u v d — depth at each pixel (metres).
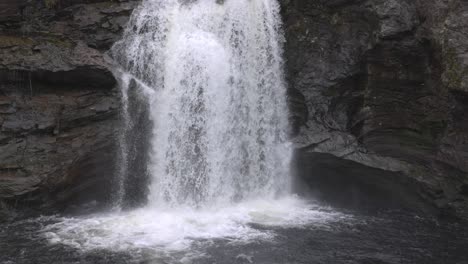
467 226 15.50
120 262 12.11
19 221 14.84
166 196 16.58
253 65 18.17
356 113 17.94
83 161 15.70
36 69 15.57
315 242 13.71
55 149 15.48
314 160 17.45
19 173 14.90
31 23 17.19
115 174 16.44
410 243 13.94
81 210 16.05
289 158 17.78
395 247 13.61
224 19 18.06
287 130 18.33
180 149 16.83
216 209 16.36
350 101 18.02
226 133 17.28
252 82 18.03
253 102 17.98
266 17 18.56
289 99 18.45
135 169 16.59
